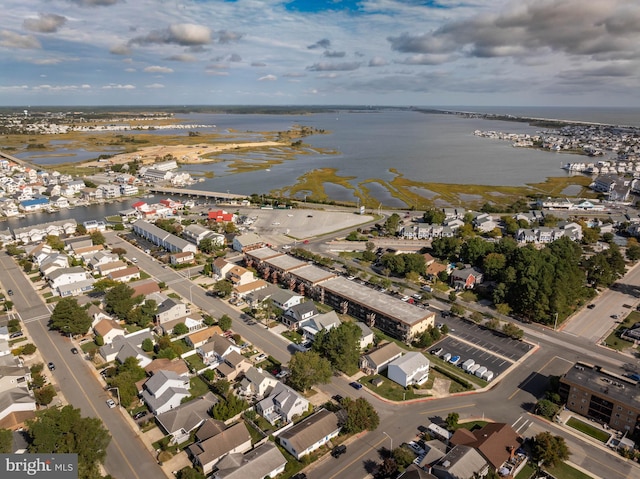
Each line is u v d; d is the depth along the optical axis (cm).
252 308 13125
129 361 9919
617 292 14662
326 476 7356
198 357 10888
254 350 11125
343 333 10306
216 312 13025
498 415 8925
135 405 9062
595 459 7769
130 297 12788
